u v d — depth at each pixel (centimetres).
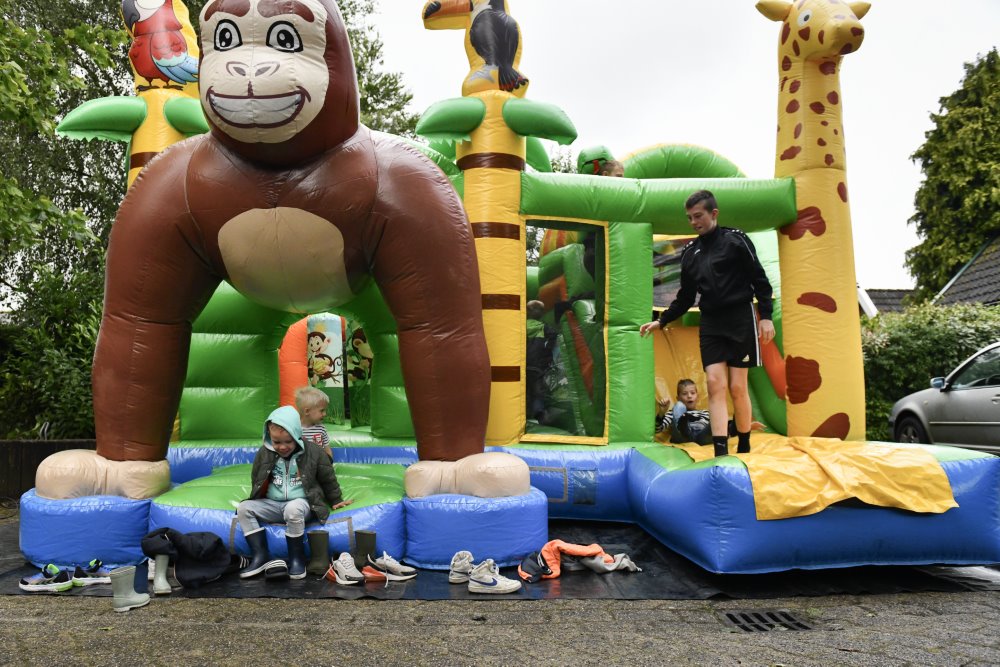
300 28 388
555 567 404
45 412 790
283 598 359
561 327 586
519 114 532
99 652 282
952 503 394
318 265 436
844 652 284
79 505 412
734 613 343
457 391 435
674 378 656
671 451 507
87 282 887
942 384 794
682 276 474
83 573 389
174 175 432
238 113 383
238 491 443
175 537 373
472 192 544
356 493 436
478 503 410
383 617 331
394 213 425
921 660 274
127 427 436
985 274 1515
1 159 1168
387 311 568
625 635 307
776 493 384
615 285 561
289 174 417
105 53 721
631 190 557
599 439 550
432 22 578
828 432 506
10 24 659
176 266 434
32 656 278
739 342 448
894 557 397
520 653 283
